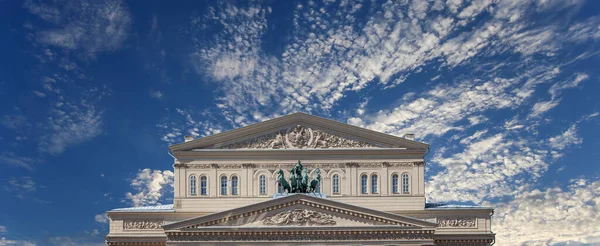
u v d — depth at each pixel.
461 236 90.50
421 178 93.19
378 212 79.56
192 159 93.38
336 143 94.25
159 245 89.69
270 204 79.56
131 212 90.19
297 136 94.06
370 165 93.81
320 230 79.00
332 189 93.12
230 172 93.31
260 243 78.81
